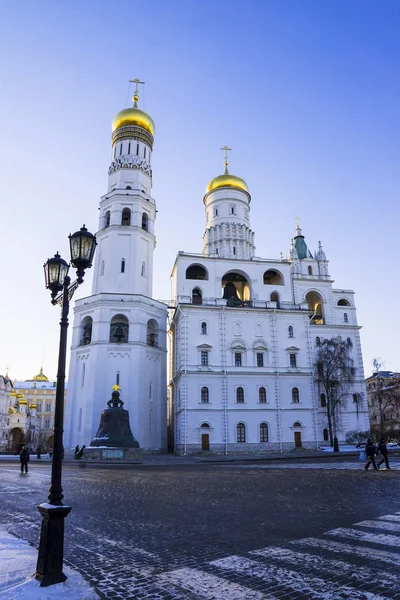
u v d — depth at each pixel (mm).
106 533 10656
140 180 66438
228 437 55031
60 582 7078
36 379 151375
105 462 39375
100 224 64625
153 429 56031
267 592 6641
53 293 10938
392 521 11414
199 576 7402
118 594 6672
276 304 62750
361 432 60656
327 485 19344
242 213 73312
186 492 17969
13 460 47875
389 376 108062
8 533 10539
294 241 74125
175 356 65875
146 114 70562
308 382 59375
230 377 57312
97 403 52469
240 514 12883
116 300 57031
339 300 70250
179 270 62500
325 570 7543
